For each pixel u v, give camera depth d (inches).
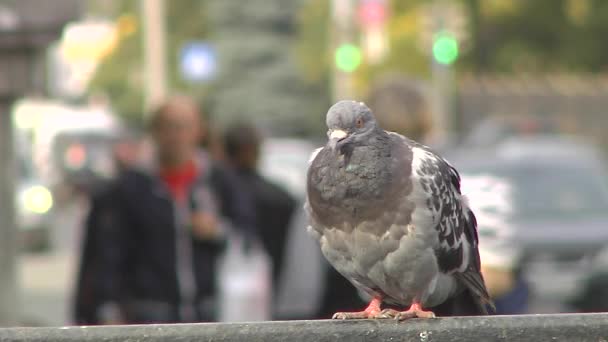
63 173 1619.1
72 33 3088.1
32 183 1234.0
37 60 497.7
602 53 1946.4
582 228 619.8
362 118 228.1
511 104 1736.0
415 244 224.8
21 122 1552.7
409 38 1902.1
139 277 398.0
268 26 2554.1
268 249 424.2
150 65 1681.8
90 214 399.9
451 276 239.8
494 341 177.0
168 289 397.4
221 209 406.3
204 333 174.4
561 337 176.6
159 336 173.6
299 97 2522.1
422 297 233.0
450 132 1435.8
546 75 1945.1
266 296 415.2
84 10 484.1
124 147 864.3
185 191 400.2
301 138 2522.1
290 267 364.5
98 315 398.3
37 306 807.7
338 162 225.6
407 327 177.2
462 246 237.8
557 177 657.0
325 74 2304.4
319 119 2493.8
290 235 367.2
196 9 2832.2
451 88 1577.3
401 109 326.3
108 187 399.2
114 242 395.9
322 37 2287.2
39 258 1162.6
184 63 1787.6
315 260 361.7
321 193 227.1
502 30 1974.7
